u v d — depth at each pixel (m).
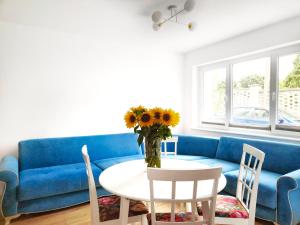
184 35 3.19
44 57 2.95
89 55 3.28
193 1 1.96
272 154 2.54
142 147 3.60
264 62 3.12
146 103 3.85
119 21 2.66
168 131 1.62
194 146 3.49
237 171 2.47
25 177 2.27
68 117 3.15
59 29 2.95
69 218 2.23
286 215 1.86
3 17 2.56
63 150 2.88
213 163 2.87
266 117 3.10
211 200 1.21
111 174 1.67
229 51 3.37
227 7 2.29
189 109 4.22
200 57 3.91
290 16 2.54
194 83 4.17
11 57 2.74
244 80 3.40
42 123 2.96
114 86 3.52
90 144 3.09
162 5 2.24
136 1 2.16
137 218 1.60
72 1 2.16
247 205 1.70
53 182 2.26
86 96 3.28
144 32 3.06
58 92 3.06
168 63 4.09
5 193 2.02
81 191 2.49
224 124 3.72
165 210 2.44
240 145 2.90
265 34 2.88
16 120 2.80
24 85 2.83
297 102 2.75
